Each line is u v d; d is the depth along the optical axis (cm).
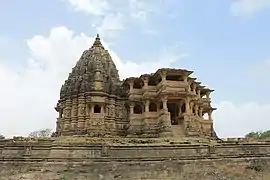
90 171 4459
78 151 4931
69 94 7825
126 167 4634
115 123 7650
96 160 4778
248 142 5684
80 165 4634
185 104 7200
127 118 7825
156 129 7125
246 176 4469
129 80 7688
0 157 4781
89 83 7738
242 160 5059
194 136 6756
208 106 8219
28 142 5066
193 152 5156
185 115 7019
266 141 5869
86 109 7531
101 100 7519
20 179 4166
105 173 4416
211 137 7462
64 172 4397
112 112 7706
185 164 4788
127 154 4975
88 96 7569
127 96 7862
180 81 7362
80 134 7244
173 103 7756
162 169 4594
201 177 4359
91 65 8156
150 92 7500
